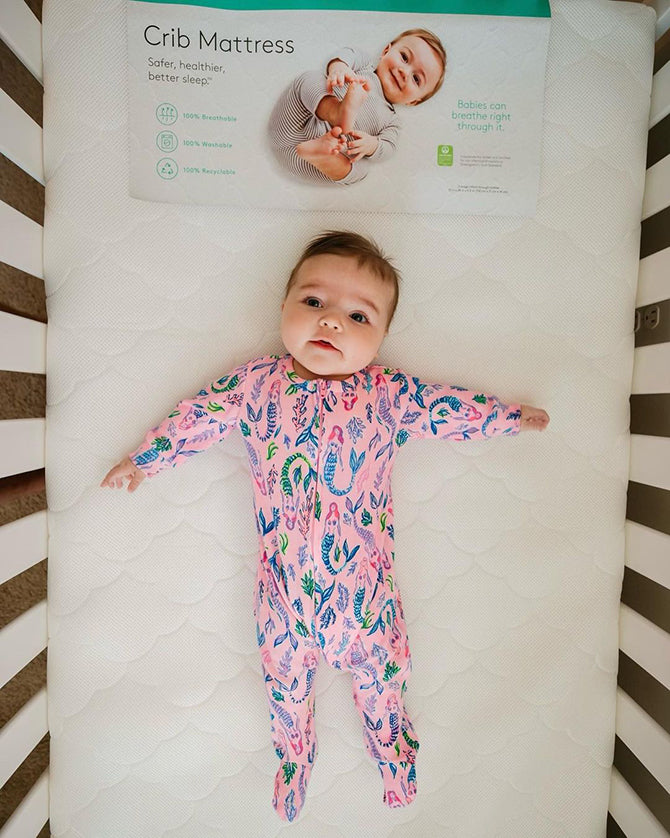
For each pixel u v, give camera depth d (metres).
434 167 1.03
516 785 1.06
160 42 0.98
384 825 1.05
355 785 1.05
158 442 0.91
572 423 1.06
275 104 1.00
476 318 1.06
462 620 1.07
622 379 1.06
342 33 0.99
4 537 0.87
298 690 0.93
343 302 0.87
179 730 1.04
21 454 0.93
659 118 1.03
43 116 0.99
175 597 1.04
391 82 1.00
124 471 0.91
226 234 1.03
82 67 0.99
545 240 1.05
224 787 1.05
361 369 0.94
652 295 1.03
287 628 0.90
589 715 1.07
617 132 1.04
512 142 1.03
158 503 1.04
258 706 1.05
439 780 1.06
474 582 1.07
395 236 1.04
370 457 0.90
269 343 1.04
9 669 0.88
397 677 0.93
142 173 1.00
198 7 0.98
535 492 1.07
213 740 1.05
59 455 1.02
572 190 1.05
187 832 1.04
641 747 0.98
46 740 1.02
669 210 0.99
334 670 1.06
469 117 1.02
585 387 1.06
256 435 0.92
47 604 1.02
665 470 0.96
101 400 1.02
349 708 1.06
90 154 1.01
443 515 1.06
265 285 1.04
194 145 1.00
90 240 1.01
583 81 1.03
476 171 1.03
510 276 1.05
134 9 0.97
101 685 1.03
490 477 1.07
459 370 1.06
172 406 1.03
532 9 1.01
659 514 0.99
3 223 0.87
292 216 1.04
